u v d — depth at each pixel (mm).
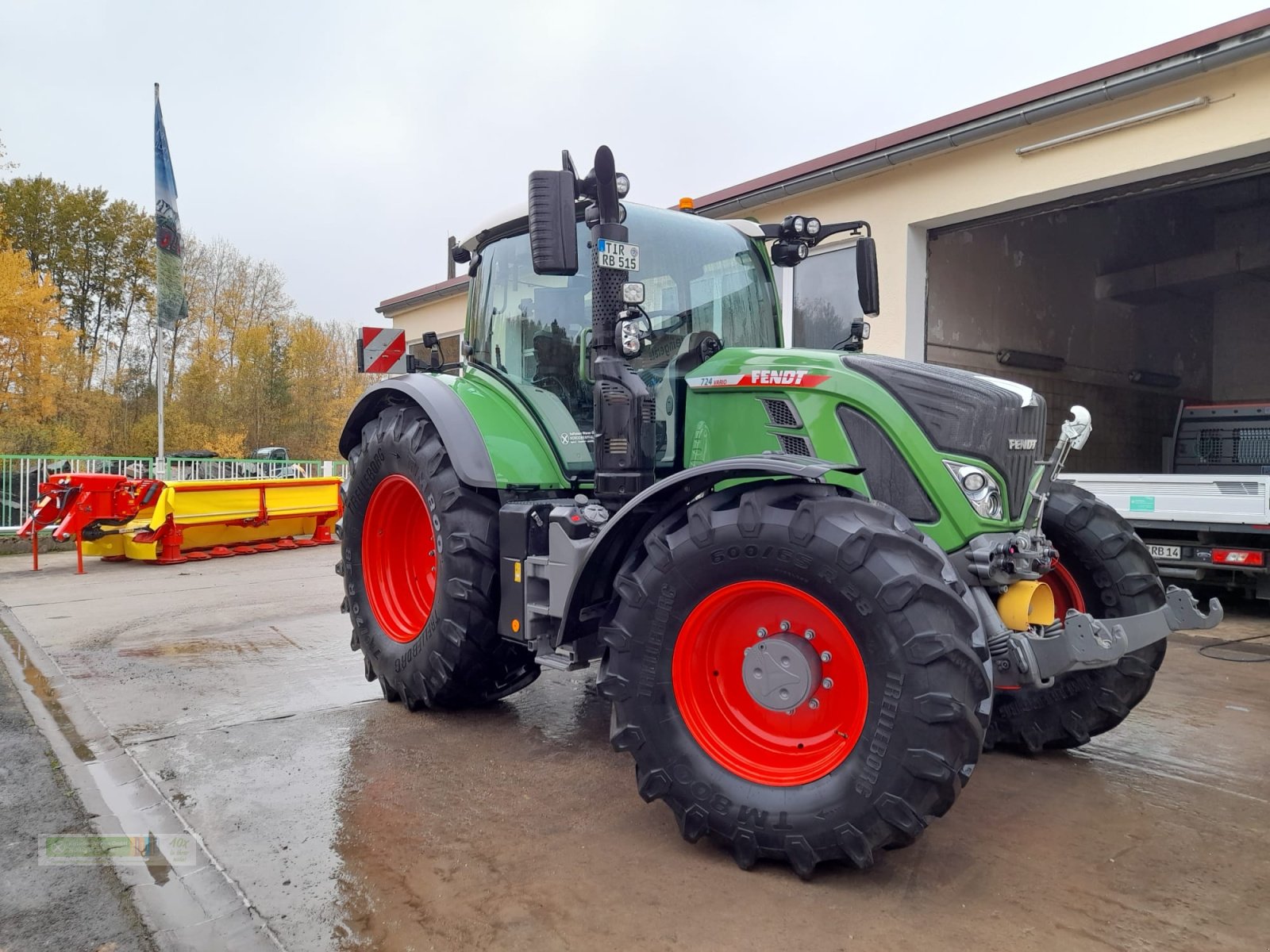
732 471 2488
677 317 3543
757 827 2301
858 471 2445
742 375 3094
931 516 2672
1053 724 3270
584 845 2533
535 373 3758
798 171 7965
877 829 2160
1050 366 10070
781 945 1990
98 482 8828
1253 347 12867
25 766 3256
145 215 32562
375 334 8109
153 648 5227
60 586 7766
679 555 2475
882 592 2166
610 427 3143
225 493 9773
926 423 2688
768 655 2463
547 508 3293
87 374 25641
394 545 4234
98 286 32344
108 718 3816
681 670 2506
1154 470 11984
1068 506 3314
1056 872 2342
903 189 7438
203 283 32031
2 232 23094
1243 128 5543
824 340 8062
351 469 4312
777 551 2318
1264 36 5227
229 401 27547
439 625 3580
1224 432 7457
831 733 2373
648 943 2004
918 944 1985
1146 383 11727
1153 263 11680
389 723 3744
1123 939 2006
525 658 3900
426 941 2035
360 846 2543
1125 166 6117
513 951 1984
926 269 7641
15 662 4918
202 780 3078
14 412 21453
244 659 4938
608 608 2926
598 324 3176
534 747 3430
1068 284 10453
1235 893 2223
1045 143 6441
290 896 2252
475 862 2428
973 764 2180
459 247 4281
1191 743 3461
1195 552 5848
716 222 3910
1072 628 2527
